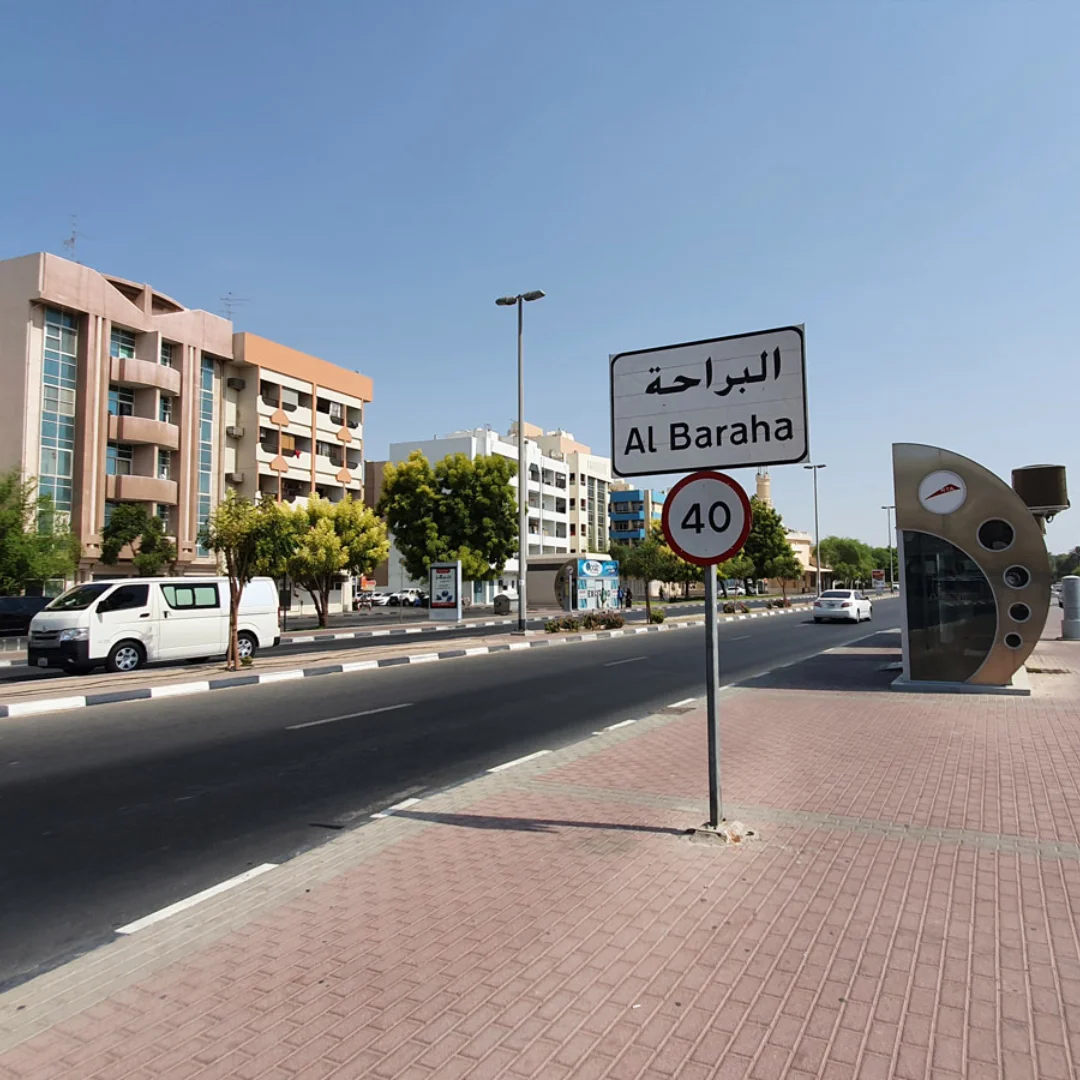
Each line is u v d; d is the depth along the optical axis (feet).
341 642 84.38
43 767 26.50
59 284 117.50
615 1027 10.25
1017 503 39.65
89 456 121.19
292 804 21.94
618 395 18.24
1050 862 16.01
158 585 56.44
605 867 15.97
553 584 156.87
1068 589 74.84
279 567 102.42
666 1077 9.23
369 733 32.09
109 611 53.52
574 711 37.24
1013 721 31.99
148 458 131.23
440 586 115.03
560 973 11.69
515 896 14.67
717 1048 9.77
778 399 16.66
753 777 23.18
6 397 115.44
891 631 91.76
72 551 101.24
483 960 12.17
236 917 14.30
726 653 66.59
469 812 20.35
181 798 22.62
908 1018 10.39
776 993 11.03
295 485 168.66
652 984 11.32
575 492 276.41
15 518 89.71
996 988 11.12
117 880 16.38
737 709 36.14
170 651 56.44
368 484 225.56
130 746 29.78
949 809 19.76
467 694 43.11
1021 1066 9.36
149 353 131.85
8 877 16.58
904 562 41.65
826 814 19.39
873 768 24.18
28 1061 9.88
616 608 132.57
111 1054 10.00
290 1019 10.68
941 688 40.42
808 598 254.06
